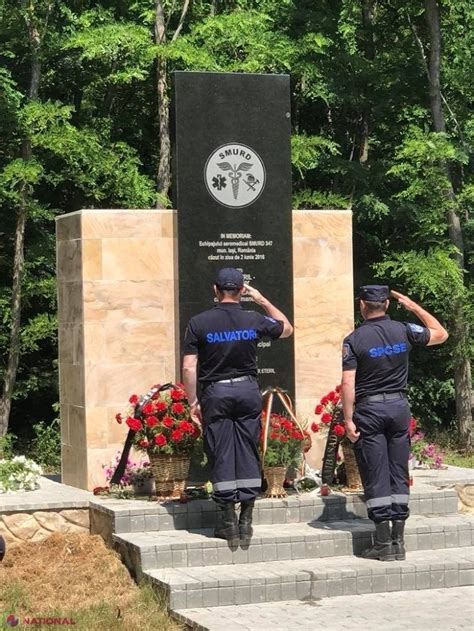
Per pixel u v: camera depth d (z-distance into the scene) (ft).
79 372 32.96
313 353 34.71
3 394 63.05
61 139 60.44
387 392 27.27
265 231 33.17
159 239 33.09
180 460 29.86
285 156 33.45
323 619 23.30
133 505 29.25
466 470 34.94
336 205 68.44
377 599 25.29
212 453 27.17
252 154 33.12
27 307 66.33
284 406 32.22
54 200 72.59
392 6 71.61
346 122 77.10
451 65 71.41
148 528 28.55
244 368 27.37
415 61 70.23
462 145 69.82
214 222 32.73
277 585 25.23
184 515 28.81
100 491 31.45
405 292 70.28
